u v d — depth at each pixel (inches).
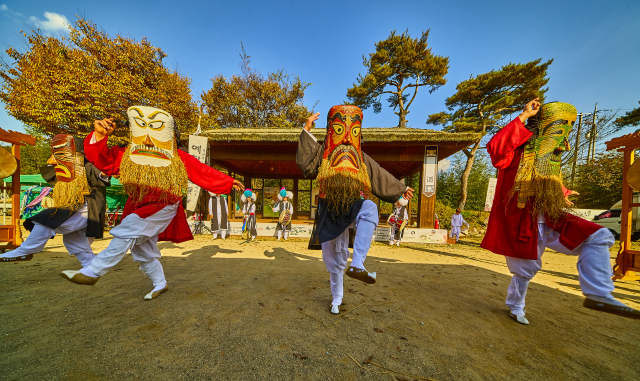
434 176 354.9
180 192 114.3
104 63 537.0
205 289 132.7
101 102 482.9
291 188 611.5
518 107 660.1
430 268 202.2
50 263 176.4
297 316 104.2
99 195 133.0
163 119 110.0
